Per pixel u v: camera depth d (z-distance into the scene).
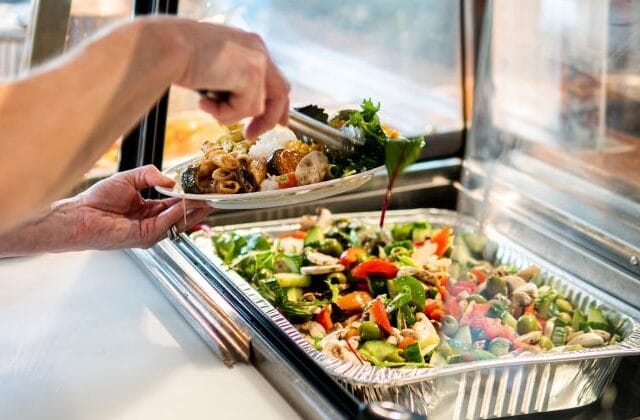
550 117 1.34
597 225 1.26
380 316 1.11
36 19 1.25
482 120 1.47
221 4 1.37
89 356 1.02
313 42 1.49
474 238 1.35
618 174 1.23
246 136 0.87
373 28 1.55
